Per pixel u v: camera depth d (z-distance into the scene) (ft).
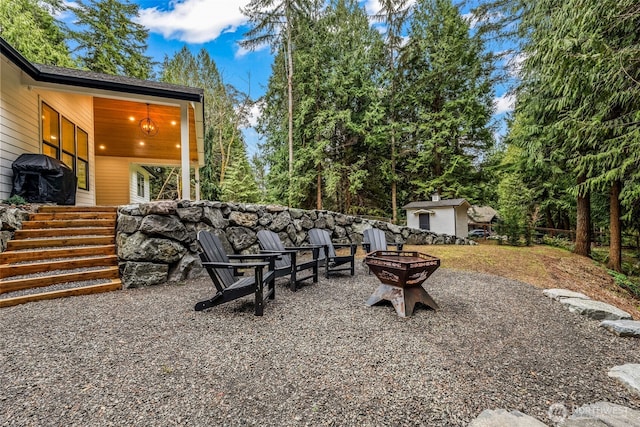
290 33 43.04
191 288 12.16
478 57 41.06
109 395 5.02
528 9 25.80
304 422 4.48
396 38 46.29
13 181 15.67
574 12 17.31
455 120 44.32
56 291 10.63
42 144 18.40
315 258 13.60
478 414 4.72
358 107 47.55
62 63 32.01
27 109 17.12
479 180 48.42
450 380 5.69
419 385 5.49
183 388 5.26
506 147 52.60
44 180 16.34
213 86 70.13
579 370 6.22
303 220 21.18
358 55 45.32
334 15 45.37
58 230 13.51
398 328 8.21
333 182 42.34
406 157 50.47
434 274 15.69
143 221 12.73
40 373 5.67
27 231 12.89
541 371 6.13
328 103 45.62
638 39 17.13
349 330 8.00
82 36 41.60
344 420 4.53
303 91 45.52
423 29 46.93
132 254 12.39
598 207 30.76
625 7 15.72
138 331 7.71
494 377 5.84
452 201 37.40
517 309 10.09
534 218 42.39
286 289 12.30
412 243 28.86
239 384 5.42
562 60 16.99
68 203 18.43
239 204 17.11
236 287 8.96
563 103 21.47
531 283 14.55
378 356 6.58
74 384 5.32
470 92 43.91
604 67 16.26
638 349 7.29
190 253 14.08
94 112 25.14
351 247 15.28
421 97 47.65
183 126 20.49
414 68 48.78
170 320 8.51
